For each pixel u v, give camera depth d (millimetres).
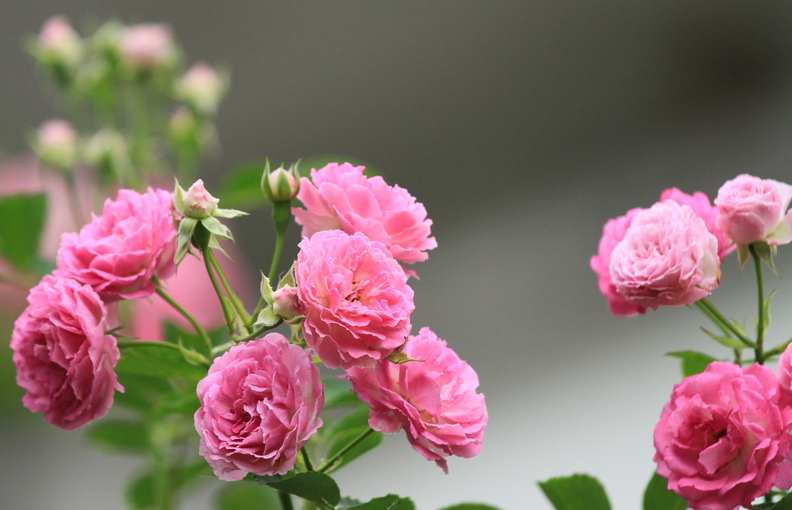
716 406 1252
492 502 2127
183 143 1598
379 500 1250
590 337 2527
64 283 1269
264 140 2916
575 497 1331
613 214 2803
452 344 2635
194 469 1439
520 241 2893
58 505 1968
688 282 1285
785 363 1246
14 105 2533
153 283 1294
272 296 1231
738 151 2797
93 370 1262
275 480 1224
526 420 2320
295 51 2934
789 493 1236
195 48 2883
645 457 2064
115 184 1557
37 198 1450
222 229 1259
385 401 1240
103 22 2768
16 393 1565
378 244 1244
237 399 1230
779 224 1291
